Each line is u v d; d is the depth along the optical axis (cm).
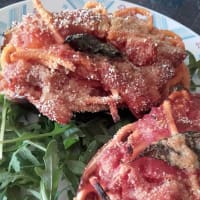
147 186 14
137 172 14
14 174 15
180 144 14
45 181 15
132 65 17
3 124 17
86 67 16
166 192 13
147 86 17
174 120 15
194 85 19
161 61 17
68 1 20
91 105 16
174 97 16
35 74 16
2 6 23
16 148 16
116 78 16
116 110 16
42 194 15
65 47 17
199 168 14
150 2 24
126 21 18
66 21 17
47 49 17
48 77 16
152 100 17
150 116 15
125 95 17
